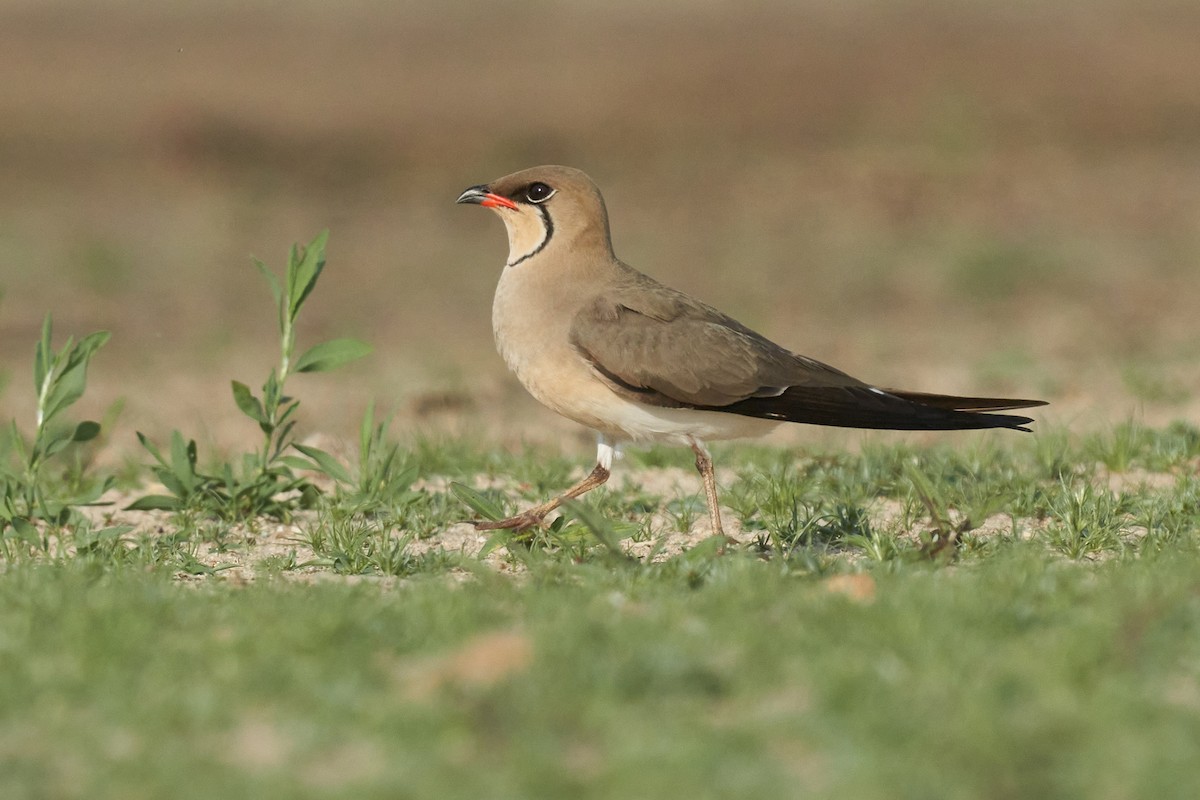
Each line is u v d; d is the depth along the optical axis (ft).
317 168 192.13
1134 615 41.01
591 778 33.53
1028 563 49.08
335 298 142.00
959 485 65.51
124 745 35.60
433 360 117.60
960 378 107.14
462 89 230.27
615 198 179.83
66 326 129.39
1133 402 94.27
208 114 210.18
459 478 73.00
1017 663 38.47
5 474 64.75
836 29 264.93
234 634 41.68
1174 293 136.98
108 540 58.18
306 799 32.65
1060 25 264.11
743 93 226.79
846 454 74.43
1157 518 59.62
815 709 36.32
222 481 66.03
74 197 175.83
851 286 142.72
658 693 37.47
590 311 58.29
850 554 56.29
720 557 52.11
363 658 39.96
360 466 65.62
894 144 198.18
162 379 112.27
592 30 268.21
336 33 263.49
